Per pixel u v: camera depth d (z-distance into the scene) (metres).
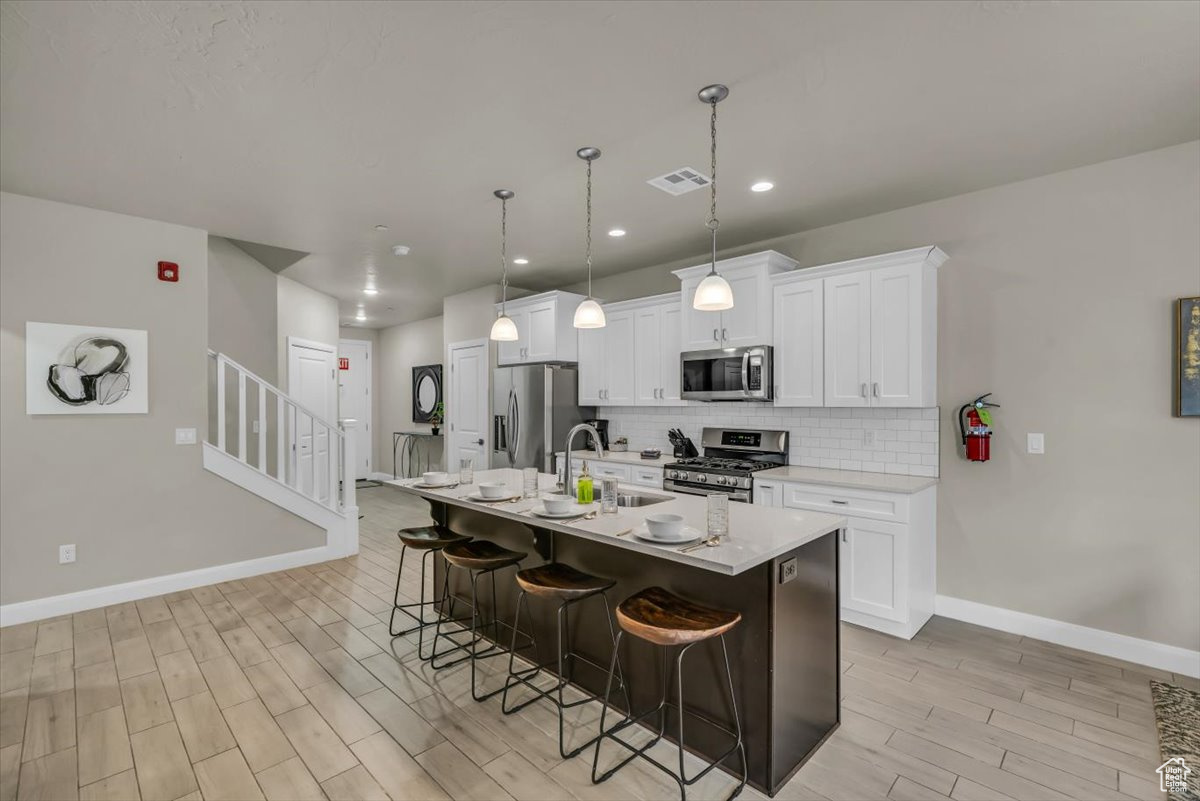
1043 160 2.88
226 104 2.29
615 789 1.90
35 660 2.80
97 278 3.51
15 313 3.27
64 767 2.00
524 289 6.09
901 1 1.71
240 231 4.00
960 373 3.36
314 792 1.88
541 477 3.52
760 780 1.91
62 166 2.87
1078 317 2.99
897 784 1.92
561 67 2.06
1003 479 3.22
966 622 3.31
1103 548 2.93
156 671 2.69
